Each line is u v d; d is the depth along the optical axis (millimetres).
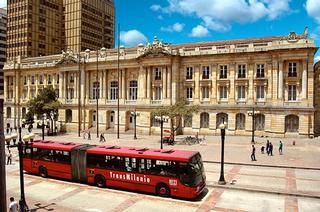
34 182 28453
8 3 111312
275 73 55719
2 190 7117
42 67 81688
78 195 24344
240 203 21906
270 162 35375
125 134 66875
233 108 58969
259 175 29703
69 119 77812
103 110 72562
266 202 22094
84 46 121500
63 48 122062
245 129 58656
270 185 26000
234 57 59094
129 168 24828
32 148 30922
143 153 24391
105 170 26016
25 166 31391
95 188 26250
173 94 63250
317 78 70312
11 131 75688
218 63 60625
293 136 54688
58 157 28984
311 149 44125
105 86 72125
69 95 77000
